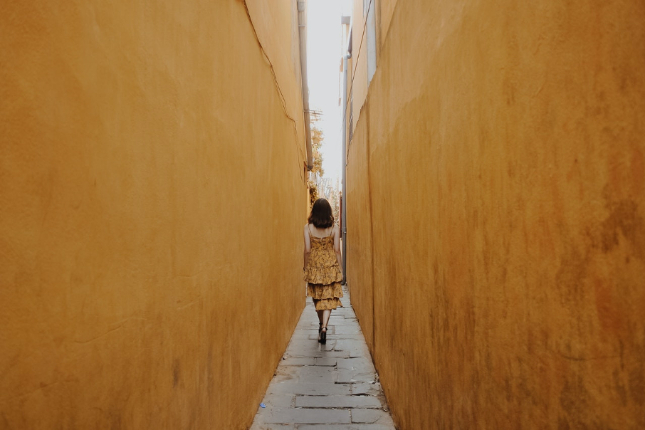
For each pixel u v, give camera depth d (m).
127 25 1.38
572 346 1.02
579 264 0.99
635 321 0.83
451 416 1.91
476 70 1.59
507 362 1.35
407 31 2.81
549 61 1.10
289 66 6.07
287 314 5.54
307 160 10.95
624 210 0.86
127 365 1.36
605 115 0.90
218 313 2.39
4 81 0.87
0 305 0.85
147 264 1.51
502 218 1.38
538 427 1.17
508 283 1.34
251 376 3.28
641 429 0.82
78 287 1.11
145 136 1.51
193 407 1.99
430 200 2.25
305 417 3.46
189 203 1.95
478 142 1.58
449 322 1.94
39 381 0.96
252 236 3.31
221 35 2.49
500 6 1.38
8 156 0.88
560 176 1.06
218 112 2.41
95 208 1.19
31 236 0.94
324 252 5.50
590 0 0.94
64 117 1.05
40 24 0.97
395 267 3.30
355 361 4.88
